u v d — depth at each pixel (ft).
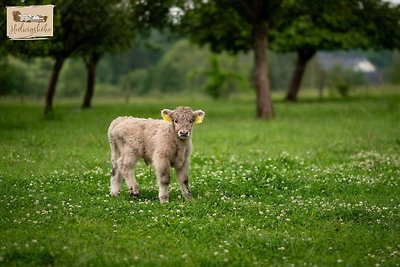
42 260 34.47
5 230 40.16
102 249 36.78
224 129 113.09
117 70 451.53
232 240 39.32
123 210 46.47
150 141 50.44
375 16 149.89
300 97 263.49
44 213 44.47
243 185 55.06
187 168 51.29
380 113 147.13
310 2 138.92
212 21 140.87
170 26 138.10
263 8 135.74
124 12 130.93
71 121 122.21
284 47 200.13
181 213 45.42
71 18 122.01
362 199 52.29
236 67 363.56
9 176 58.80
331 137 100.37
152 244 38.27
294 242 39.19
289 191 54.85
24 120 122.01
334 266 35.01
